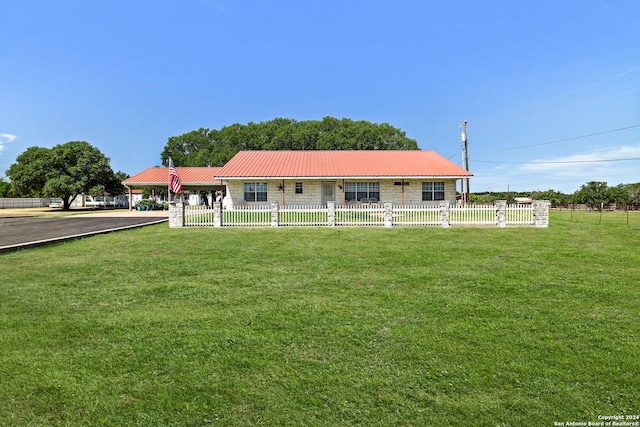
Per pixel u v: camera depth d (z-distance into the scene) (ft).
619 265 25.80
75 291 19.52
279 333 13.92
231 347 12.75
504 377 10.78
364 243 36.27
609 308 16.66
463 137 96.37
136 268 25.14
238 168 85.46
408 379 10.69
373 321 15.12
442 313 16.05
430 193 82.53
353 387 10.30
